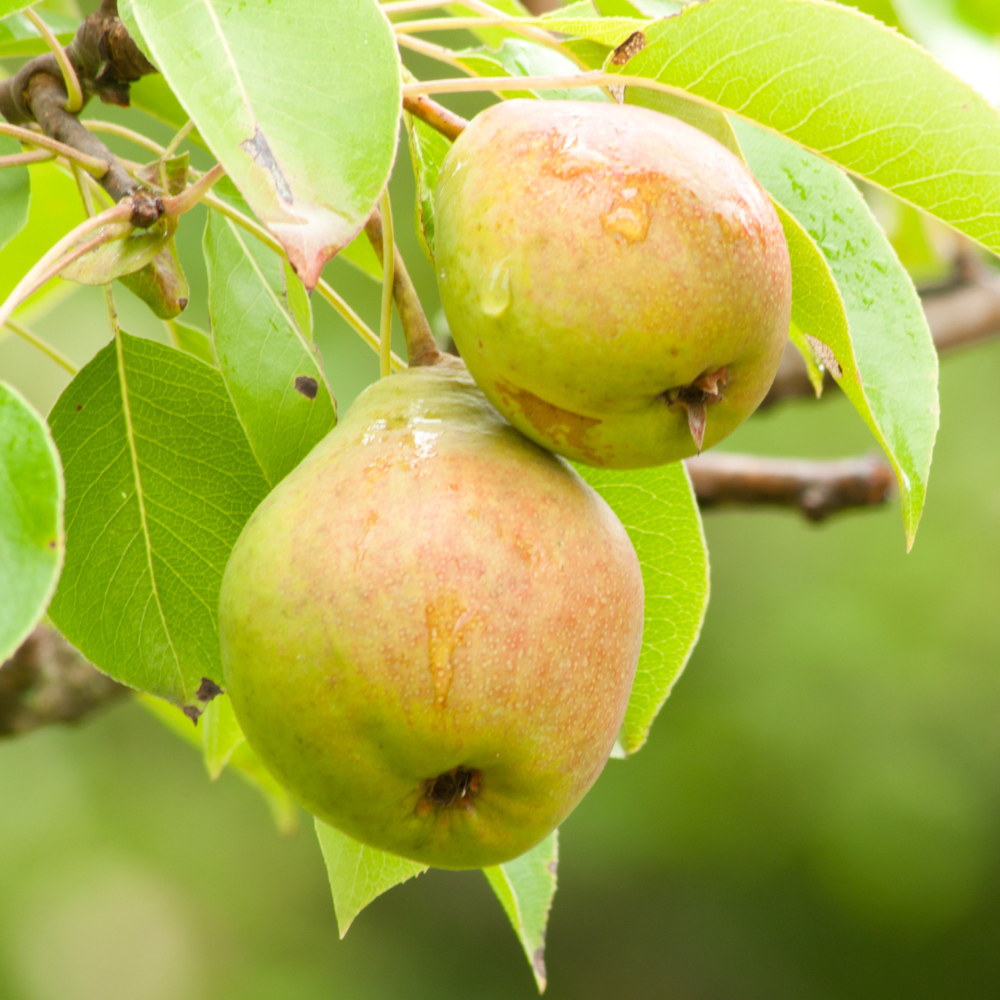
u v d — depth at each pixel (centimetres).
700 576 81
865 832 217
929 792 214
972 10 101
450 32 155
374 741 71
